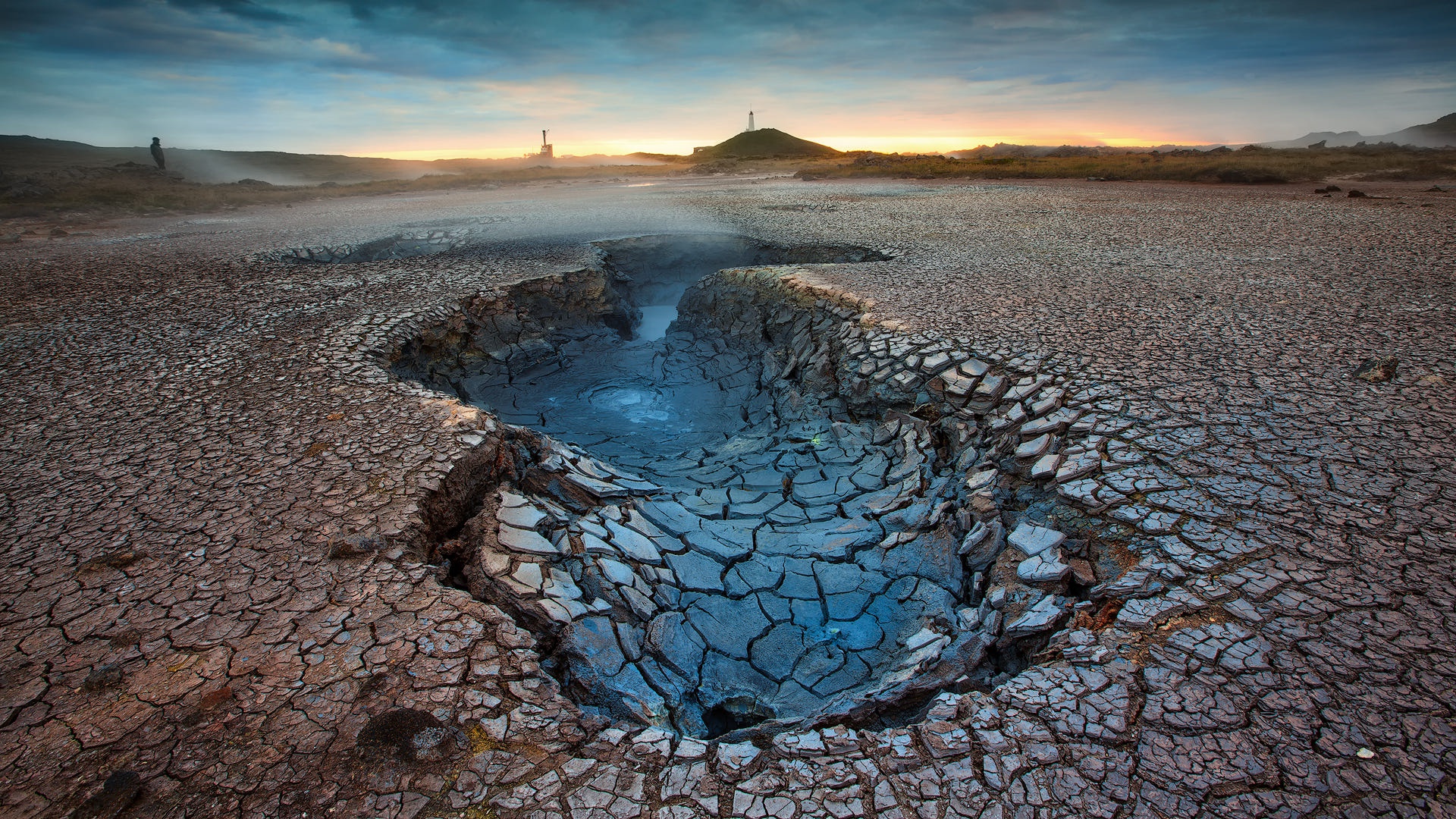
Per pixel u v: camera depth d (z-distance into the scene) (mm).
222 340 6988
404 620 3020
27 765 2334
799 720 2977
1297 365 5469
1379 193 17531
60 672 2721
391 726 2400
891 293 8180
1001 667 3293
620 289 12281
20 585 3229
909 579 4148
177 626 2969
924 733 2533
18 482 4176
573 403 8430
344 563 3385
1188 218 13773
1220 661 2746
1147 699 2600
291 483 4102
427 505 3961
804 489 5480
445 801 2236
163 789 2246
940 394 5711
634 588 3863
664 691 3213
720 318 10383
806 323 8336
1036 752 2414
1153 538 3557
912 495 4930
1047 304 7434
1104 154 44688
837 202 18938
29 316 7977
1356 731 2414
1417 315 6570
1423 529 3438
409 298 8742
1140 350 5902
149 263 11477
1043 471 4332
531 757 2414
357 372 6004
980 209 16516
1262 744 2389
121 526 3697
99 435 4812
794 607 4035
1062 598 3414
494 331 8977
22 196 22938
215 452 4520
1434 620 2877
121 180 29016
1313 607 2986
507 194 27016
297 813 2176
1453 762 2287
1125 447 4383
